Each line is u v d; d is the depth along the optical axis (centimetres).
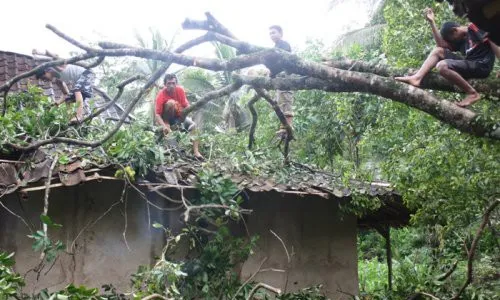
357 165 820
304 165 787
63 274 623
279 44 718
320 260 784
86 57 521
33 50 695
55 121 629
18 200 614
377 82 470
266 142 981
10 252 603
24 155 590
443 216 637
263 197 756
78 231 636
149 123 743
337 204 811
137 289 554
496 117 439
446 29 481
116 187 658
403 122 660
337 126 934
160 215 679
